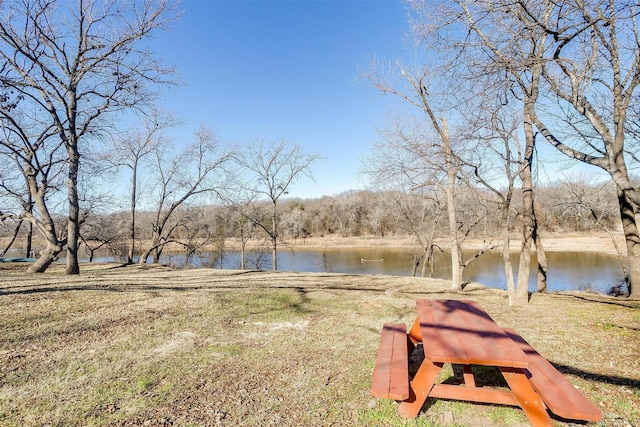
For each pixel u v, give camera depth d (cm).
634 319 590
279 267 2553
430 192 1761
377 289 892
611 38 642
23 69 1062
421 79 888
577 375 360
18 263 1563
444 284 1022
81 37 1109
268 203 2530
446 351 261
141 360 397
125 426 268
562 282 1667
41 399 306
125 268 1441
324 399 311
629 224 855
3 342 437
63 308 600
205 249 2775
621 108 647
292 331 518
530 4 514
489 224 1753
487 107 629
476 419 278
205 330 513
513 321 585
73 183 1119
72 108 1104
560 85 697
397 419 278
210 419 279
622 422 273
